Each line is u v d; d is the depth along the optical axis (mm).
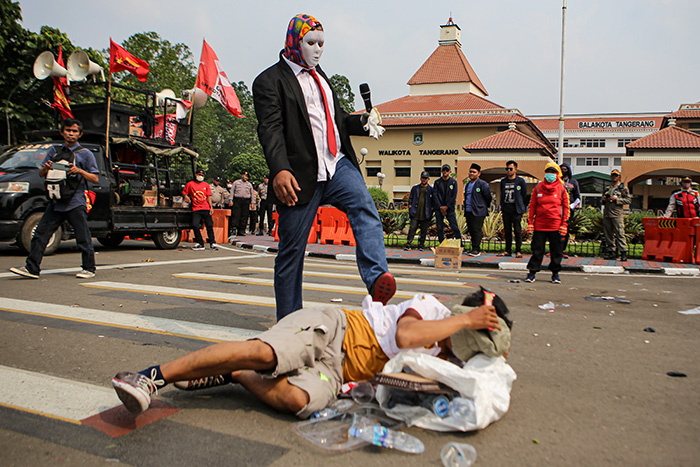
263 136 3426
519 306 5832
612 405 2896
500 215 17047
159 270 8156
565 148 67250
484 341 2582
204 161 64500
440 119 43750
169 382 2559
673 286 7609
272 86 3498
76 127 6711
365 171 46281
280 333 2564
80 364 3447
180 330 4352
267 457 2229
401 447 2303
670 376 3424
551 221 7660
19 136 18922
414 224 12828
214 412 2707
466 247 13359
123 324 4520
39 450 2275
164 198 12688
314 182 3596
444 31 54375
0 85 18281
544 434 2500
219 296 5957
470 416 2438
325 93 3672
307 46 3523
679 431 2561
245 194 17078
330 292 6445
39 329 4301
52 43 18609
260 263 9547
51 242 9680
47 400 2830
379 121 3832
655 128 63844
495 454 2281
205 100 14391
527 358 3793
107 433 2451
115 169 11234
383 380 2447
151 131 12742
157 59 51875
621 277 8695
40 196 9305
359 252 3590
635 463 2223
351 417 2605
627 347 4121
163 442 2361
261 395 2631
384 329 2756
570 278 8484
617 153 65312
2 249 10617
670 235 10562
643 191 44781
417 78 53094
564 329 4711
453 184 12266
